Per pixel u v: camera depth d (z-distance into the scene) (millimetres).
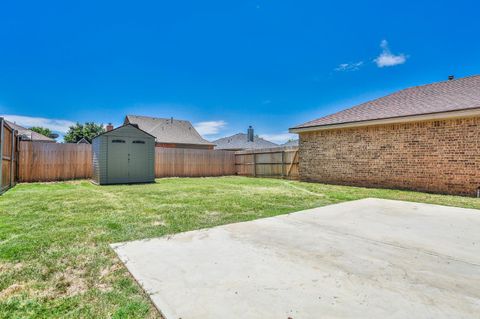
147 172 11883
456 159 7645
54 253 2893
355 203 6008
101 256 2816
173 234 3574
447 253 2877
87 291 2111
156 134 25625
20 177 11227
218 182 11625
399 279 2250
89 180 12305
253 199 6613
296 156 12750
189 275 2332
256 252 2893
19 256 2803
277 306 1831
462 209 5312
